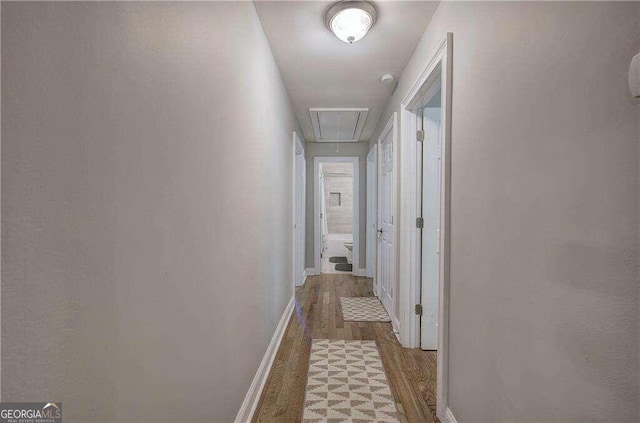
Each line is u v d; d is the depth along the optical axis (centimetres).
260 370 211
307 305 402
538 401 96
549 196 90
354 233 577
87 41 62
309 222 580
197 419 116
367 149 571
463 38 153
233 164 154
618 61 68
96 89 65
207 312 124
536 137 96
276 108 266
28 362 52
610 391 70
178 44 100
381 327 327
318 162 574
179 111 101
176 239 99
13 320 49
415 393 207
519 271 106
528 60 100
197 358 116
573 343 81
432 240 272
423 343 273
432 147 271
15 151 49
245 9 172
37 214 52
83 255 62
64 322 58
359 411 189
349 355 263
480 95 135
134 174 78
